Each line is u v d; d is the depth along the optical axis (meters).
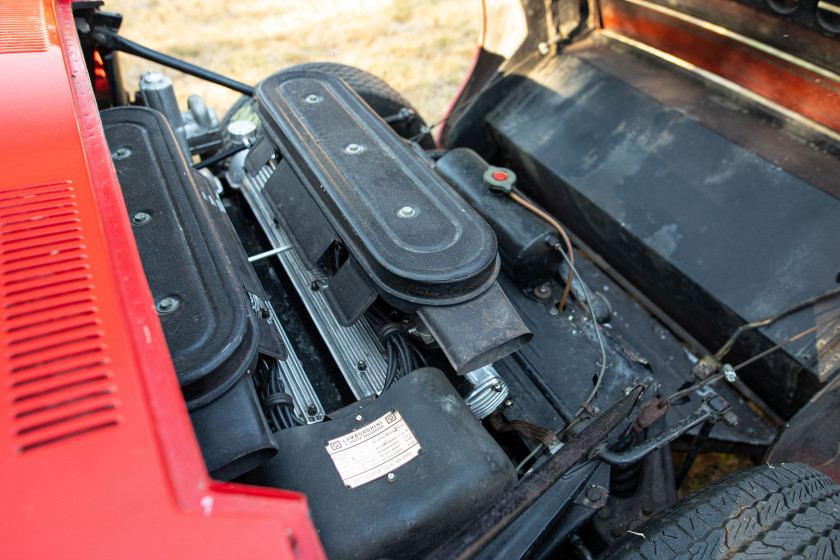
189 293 1.52
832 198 2.30
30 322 1.05
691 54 2.86
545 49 3.24
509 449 1.97
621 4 3.01
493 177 2.22
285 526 0.92
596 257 3.02
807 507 1.47
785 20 2.36
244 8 6.57
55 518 0.84
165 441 0.94
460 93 3.36
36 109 1.54
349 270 1.77
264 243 2.44
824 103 2.41
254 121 2.96
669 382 2.47
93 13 2.59
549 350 2.10
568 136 2.98
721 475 2.51
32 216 1.25
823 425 2.06
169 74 5.35
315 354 2.03
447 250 1.63
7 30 1.89
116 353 1.01
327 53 5.68
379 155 1.94
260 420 1.38
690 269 2.46
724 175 2.53
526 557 1.54
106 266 1.15
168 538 0.84
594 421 1.59
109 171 1.41
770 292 2.28
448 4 6.54
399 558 1.37
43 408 0.94
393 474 1.41
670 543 1.37
